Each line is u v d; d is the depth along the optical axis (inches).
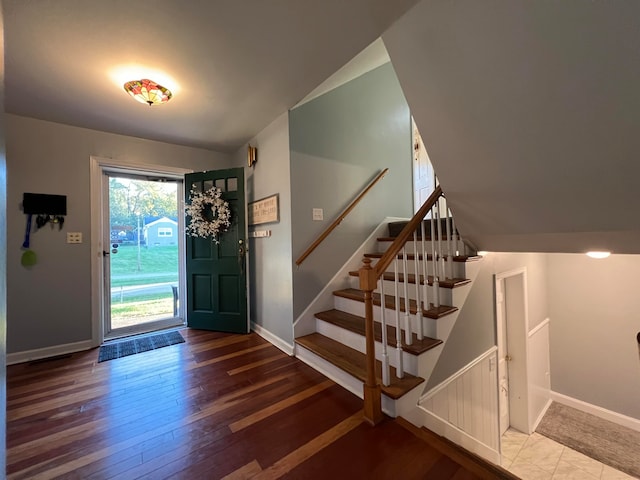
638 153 44.4
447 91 55.2
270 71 77.0
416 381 68.9
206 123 109.7
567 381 137.7
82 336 108.8
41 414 66.6
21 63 71.0
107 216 122.0
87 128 111.8
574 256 135.1
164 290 137.4
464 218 82.6
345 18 57.2
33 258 101.7
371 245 124.6
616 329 124.4
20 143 100.3
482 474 48.9
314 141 106.9
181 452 54.4
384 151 133.3
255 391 75.9
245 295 124.0
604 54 37.9
